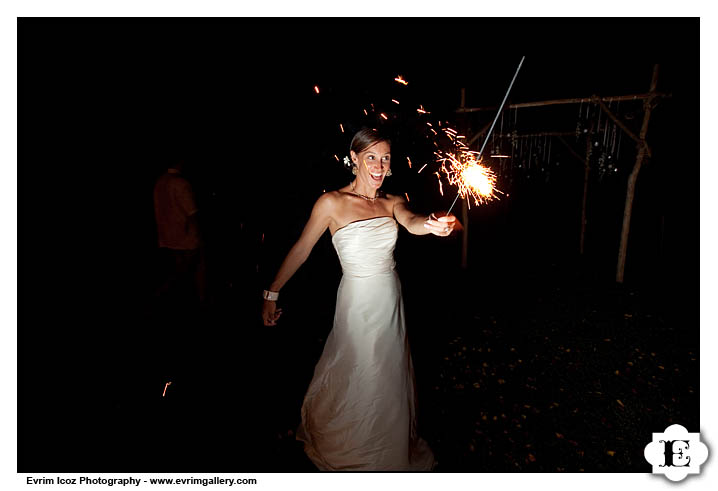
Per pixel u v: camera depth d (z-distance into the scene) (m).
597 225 7.88
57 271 5.66
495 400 3.02
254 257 6.07
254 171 7.00
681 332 4.00
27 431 2.68
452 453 2.50
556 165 8.65
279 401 3.01
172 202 4.04
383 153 2.03
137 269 5.81
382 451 2.16
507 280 5.65
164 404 2.98
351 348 2.12
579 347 3.77
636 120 5.75
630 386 3.17
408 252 6.91
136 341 3.89
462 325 4.25
